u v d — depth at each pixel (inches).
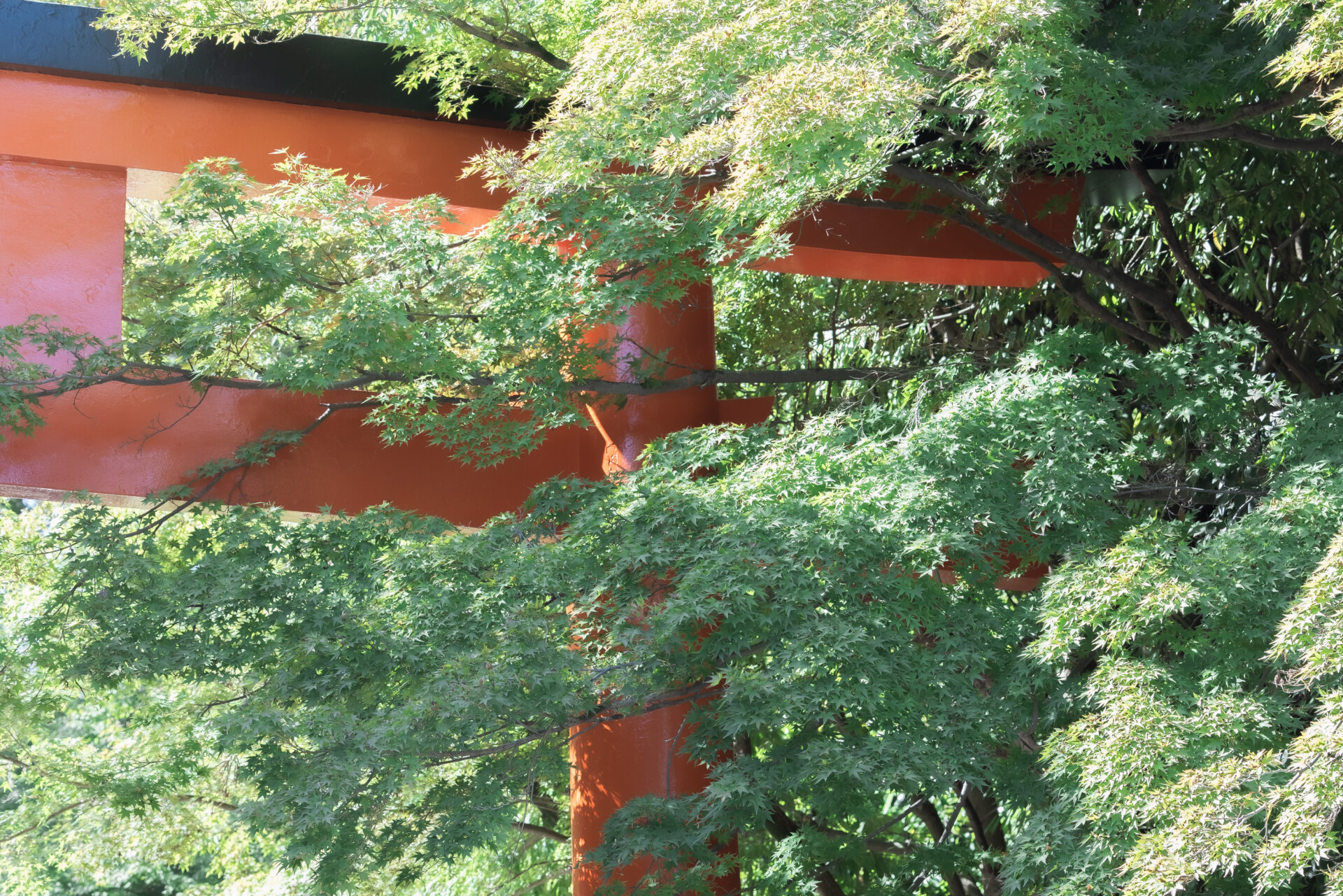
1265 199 443.8
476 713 276.2
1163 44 318.7
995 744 290.7
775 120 244.1
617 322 350.9
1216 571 255.4
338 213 338.6
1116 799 224.5
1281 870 163.0
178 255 361.7
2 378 334.0
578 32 394.9
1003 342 536.4
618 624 290.5
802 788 301.9
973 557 303.0
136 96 370.6
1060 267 454.3
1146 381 343.9
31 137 358.6
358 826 286.4
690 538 302.7
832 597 287.0
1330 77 213.5
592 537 313.7
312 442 394.9
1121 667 247.4
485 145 404.5
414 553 312.0
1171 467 394.9
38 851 462.0
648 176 347.9
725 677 277.0
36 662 326.3
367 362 343.0
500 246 345.7
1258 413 385.7
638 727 386.6
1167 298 429.7
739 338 581.3
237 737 272.2
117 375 349.7
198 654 308.3
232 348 368.2
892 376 493.0
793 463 324.5
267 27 366.6
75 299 357.7
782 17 260.7
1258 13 228.4
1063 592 263.0
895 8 256.1
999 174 429.4
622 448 410.9
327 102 385.7
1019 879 241.8
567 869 424.8
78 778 392.2
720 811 274.2
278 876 470.0
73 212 361.7
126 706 438.0
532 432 363.6
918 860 376.5
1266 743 231.9
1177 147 445.1
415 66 388.2
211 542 350.0
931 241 444.8
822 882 448.8
